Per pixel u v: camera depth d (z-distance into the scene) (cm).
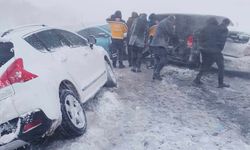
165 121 542
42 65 443
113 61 1016
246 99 676
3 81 381
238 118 570
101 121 538
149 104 634
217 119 559
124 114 574
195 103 648
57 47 514
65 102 452
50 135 446
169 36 809
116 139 475
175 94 707
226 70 820
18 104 386
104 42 1074
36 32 489
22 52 425
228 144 455
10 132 384
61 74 470
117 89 738
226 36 738
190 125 526
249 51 784
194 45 846
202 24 852
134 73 916
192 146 447
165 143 454
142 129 507
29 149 456
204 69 779
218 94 711
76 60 541
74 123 459
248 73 830
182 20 888
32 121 394
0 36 475
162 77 856
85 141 461
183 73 883
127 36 998
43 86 414
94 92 588
